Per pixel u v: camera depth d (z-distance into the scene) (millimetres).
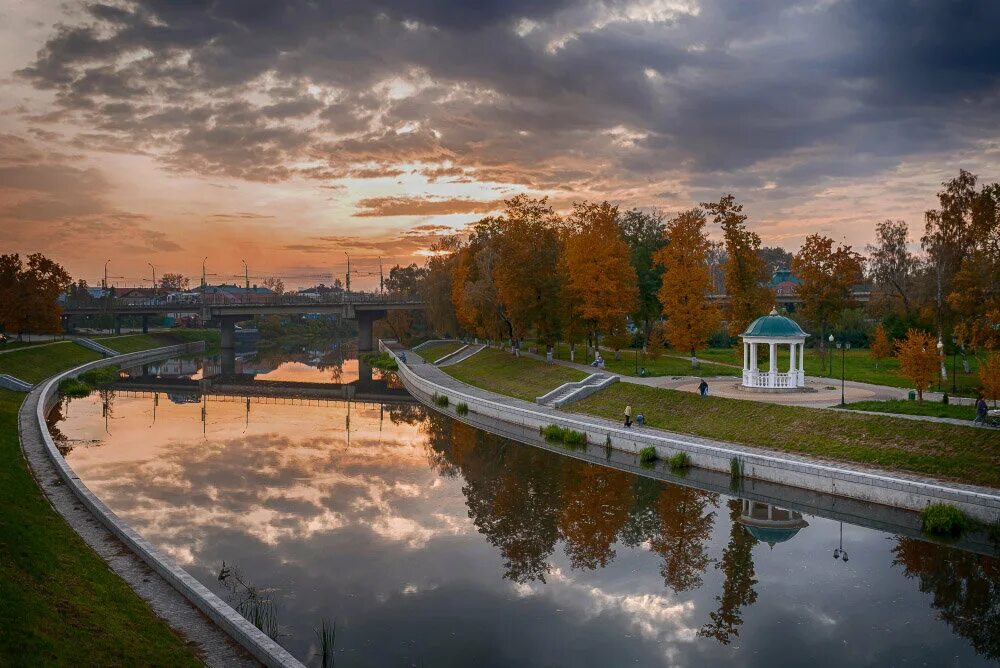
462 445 61031
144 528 38156
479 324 106500
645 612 28828
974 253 64562
